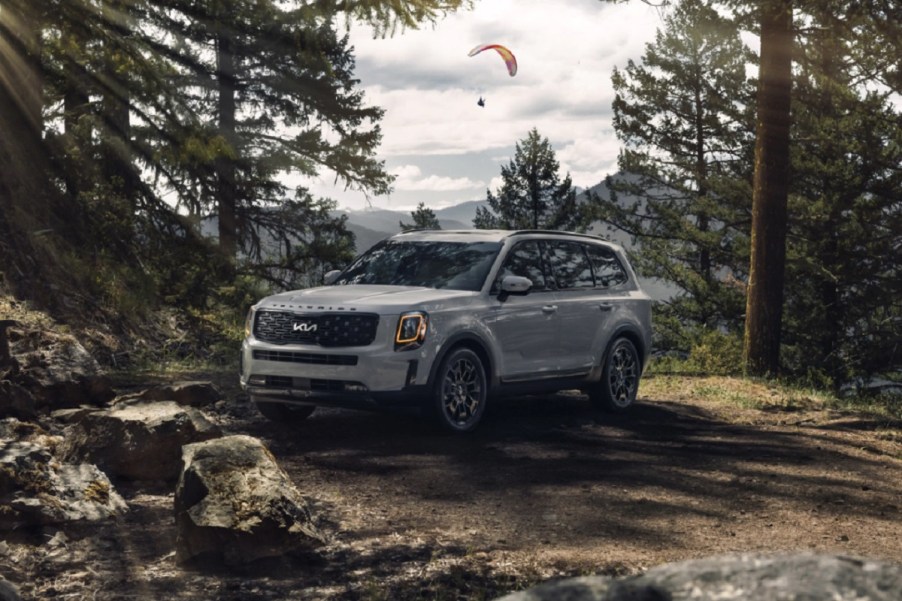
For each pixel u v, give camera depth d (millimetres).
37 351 9133
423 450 8797
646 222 40938
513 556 5625
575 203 42812
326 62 21734
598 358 11367
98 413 7336
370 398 9117
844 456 9586
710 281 37375
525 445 9266
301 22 20906
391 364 9133
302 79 30141
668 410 12234
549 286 10914
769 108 18328
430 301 9500
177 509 5625
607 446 9453
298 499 5742
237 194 29750
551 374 10750
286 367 9375
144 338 15305
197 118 18125
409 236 11180
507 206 43000
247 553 5305
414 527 6227
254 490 5559
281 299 9758
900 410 14156
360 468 7980
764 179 18422
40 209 15984
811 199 34281
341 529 6078
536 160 42625
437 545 5809
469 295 9945
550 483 7676
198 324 17531
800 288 34094
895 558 5984
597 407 11719
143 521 6074
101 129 18906
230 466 5699
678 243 39812
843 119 32125
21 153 16234
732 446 9844
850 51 29469
